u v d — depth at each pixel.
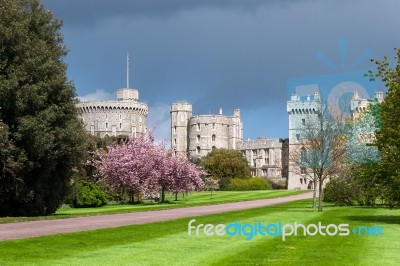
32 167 35.47
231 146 166.38
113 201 62.72
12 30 34.41
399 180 23.25
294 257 14.01
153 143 63.28
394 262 13.24
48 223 26.19
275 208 38.84
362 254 14.49
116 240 17.59
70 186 42.62
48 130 35.69
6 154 33.88
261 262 13.23
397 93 24.17
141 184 59.47
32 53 35.47
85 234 19.44
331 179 47.66
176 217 29.16
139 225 23.27
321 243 16.77
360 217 28.09
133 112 155.75
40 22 39.03
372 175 25.70
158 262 13.18
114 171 59.31
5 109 34.50
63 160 39.06
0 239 18.23
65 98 37.66
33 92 34.19
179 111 171.25
